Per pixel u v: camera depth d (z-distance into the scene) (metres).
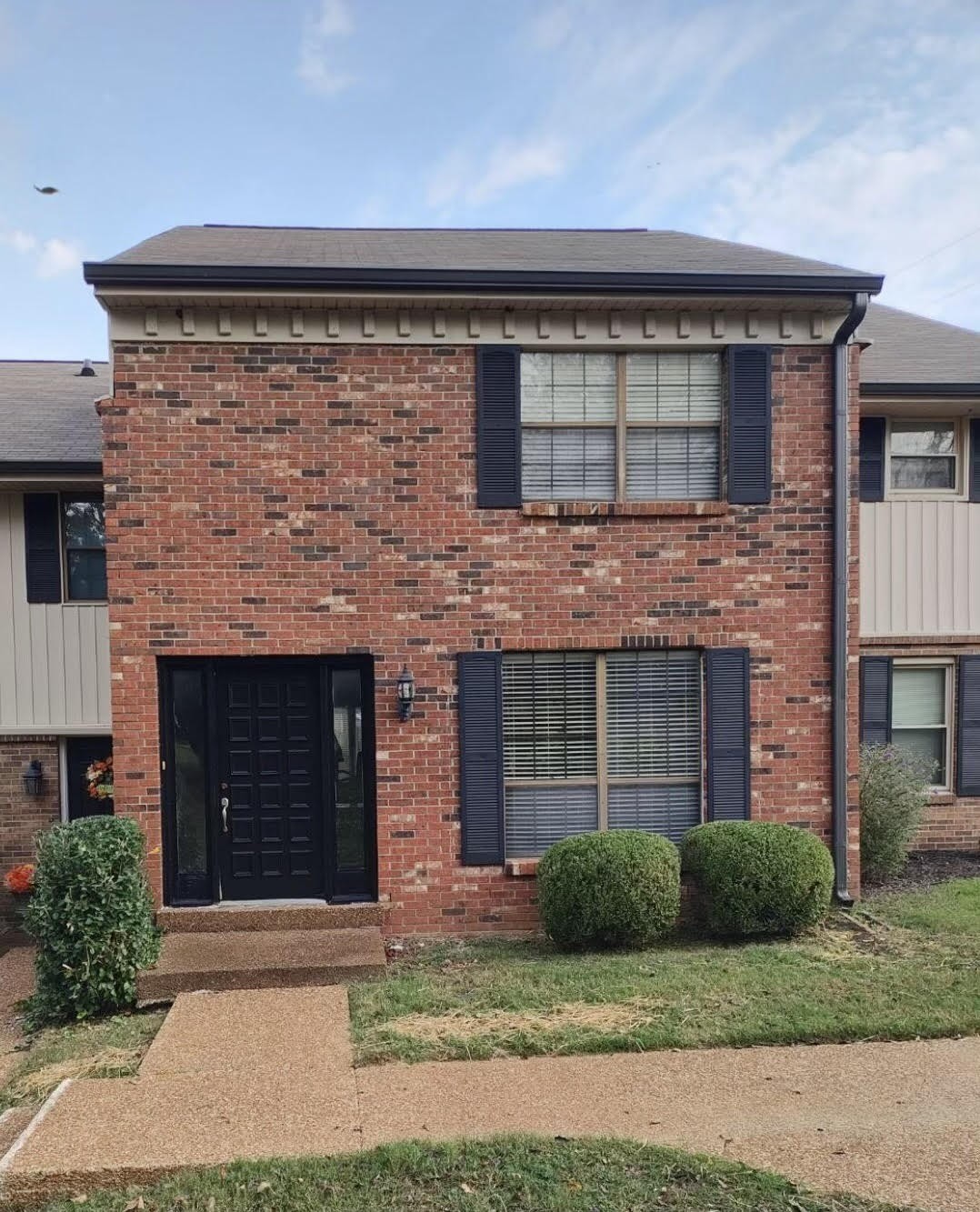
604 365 7.29
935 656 9.59
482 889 7.10
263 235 9.77
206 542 6.88
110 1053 4.89
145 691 6.86
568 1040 4.65
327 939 6.55
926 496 9.51
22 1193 3.45
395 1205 3.28
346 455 6.97
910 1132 3.75
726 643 7.27
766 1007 5.02
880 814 8.05
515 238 10.07
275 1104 4.09
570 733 7.34
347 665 7.12
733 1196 3.29
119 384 6.79
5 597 9.20
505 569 7.11
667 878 6.40
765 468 7.23
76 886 5.71
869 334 10.67
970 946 6.09
